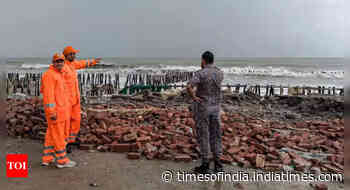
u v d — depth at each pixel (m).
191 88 4.11
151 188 3.75
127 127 6.29
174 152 5.05
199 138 4.31
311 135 6.45
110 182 3.88
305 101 12.16
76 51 5.01
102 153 5.08
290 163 4.67
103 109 8.34
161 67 46.25
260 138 5.84
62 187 3.67
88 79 17.08
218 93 4.23
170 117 7.73
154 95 13.39
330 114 10.48
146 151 4.96
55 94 4.19
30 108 7.80
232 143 5.39
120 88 17.03
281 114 10.49
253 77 29.23
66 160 4.37
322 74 32.56
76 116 4.93
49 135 4.34
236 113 9.69
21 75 24.48
